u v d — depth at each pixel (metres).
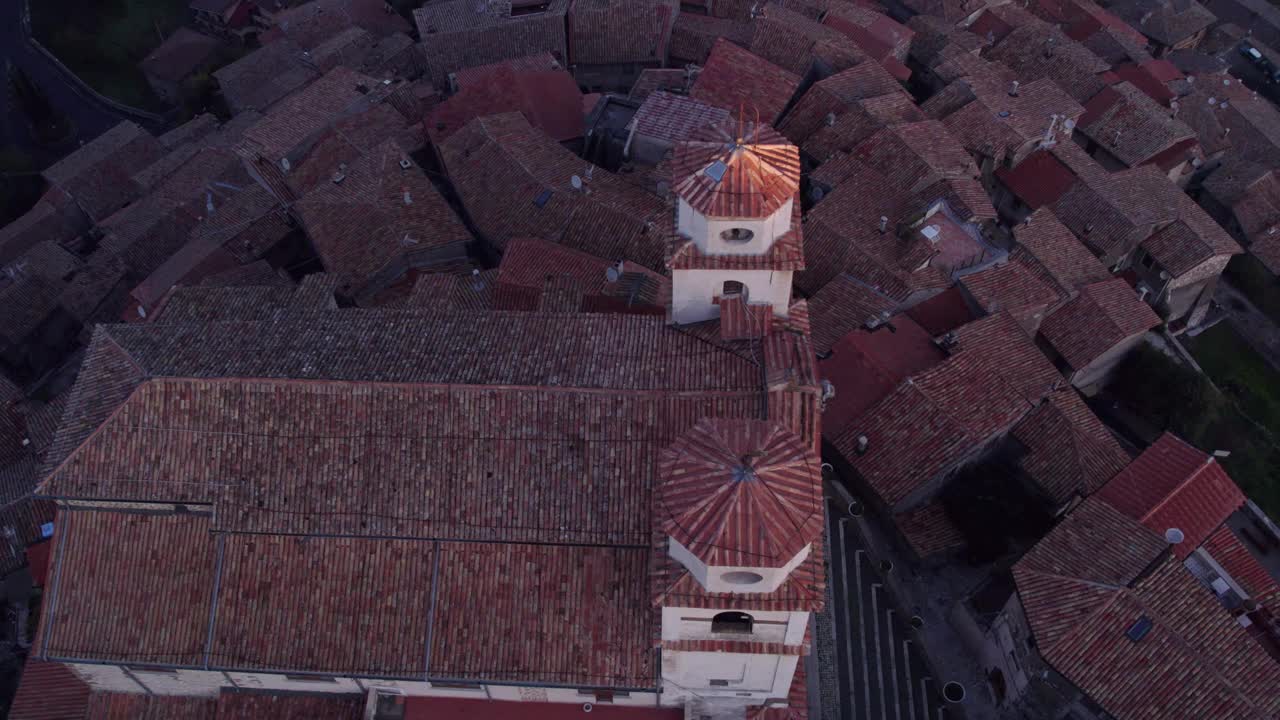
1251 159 81.69
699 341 39.44
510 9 90.81
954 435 49.09
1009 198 73.44
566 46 88.50
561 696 38.38
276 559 37.38
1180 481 45.72
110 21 113.62
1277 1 108.62
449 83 84.88
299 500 37.12
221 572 37.38
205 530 37.81
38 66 108.19
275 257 70.19
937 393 50.81
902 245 61.81
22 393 66.94
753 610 30.64
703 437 30.39
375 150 67.50
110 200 88.94
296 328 41.19
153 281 66.12
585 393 37.34
